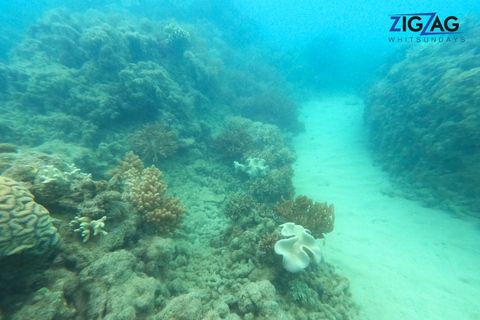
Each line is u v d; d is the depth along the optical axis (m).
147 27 10.95
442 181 6.48
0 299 2.22
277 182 7.14
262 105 14.16
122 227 3.43
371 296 4.30
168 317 2.53
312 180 9.05
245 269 3.94
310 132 13.72
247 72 17.02
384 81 11.72
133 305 2.53
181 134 8.52
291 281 3.81
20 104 7.15
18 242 2.02
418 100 8.03
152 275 3.37
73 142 6.76
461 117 6.12
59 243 2.54
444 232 5.66
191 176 7.51
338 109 16.20
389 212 6.75
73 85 7.71
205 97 11.18
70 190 3.29
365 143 11.01
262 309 2.90
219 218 6.00
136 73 8.16
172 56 10.38
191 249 4.61
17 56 9.02
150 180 4.30
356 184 8.45
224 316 2.79
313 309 3.63
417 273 4.72
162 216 4.00
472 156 5.93
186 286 3.68
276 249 3.77
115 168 6.04
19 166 3.07
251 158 8.05
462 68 6.96
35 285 2.44
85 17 11.38
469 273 4.57
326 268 4.69
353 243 5.76
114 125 7.73
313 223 4.80
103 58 8.11
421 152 7.27
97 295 2.50
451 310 3.91
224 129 10.95
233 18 21.16
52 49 8.77
